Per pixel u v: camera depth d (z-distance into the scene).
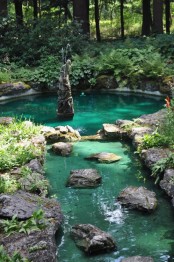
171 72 12.62
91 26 30.23
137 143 7.76
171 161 6.46
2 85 12.52
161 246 4.87
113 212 5.67
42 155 7.35
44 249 4.38
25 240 4.55
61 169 7.15
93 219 5.50
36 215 4.89
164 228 5.26
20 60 15.09
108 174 6.93
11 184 5.88
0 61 14.75
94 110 11.19
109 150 7.99
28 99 12.78
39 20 16.45
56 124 9.91
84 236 4.94
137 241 4.98
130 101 12.10
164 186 6.15
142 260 4.43
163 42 15.10
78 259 4.64
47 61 14.21
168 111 7.64
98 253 4.75
